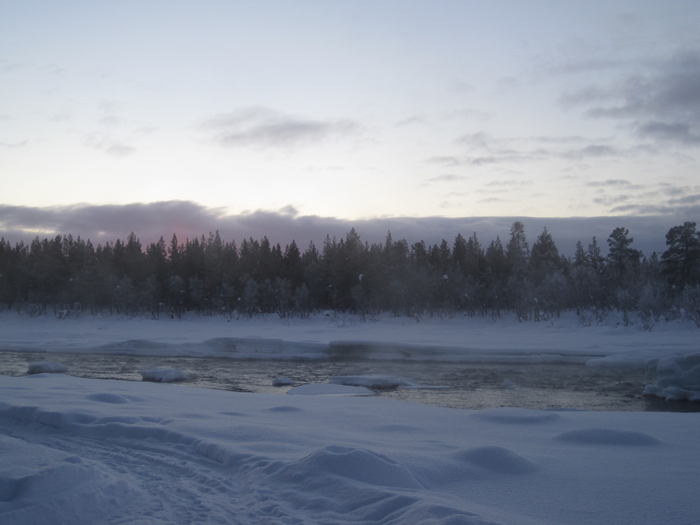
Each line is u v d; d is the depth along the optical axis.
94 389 13.76
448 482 5.53
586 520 4.51
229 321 74.44
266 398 14.07
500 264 85.94
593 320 60.31
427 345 38.97
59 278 83.62
